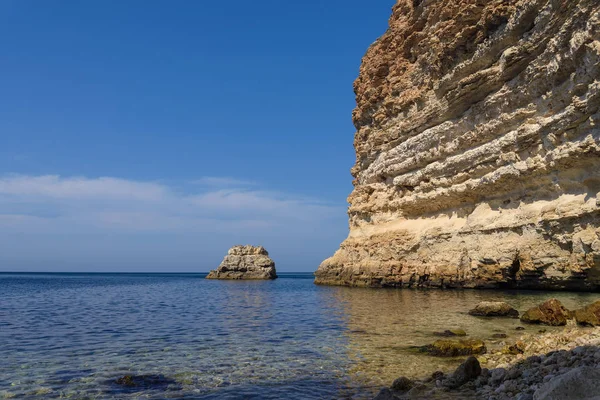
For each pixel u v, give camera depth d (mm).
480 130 32812
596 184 24281
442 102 37719
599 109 23094
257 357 13320
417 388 9211
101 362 12906
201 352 14211
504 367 10109
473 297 27500
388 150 45688
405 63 45750
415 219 41812
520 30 30266
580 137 24656
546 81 27500
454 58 36969
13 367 12344
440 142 37781
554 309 16547
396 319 19859
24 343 16172
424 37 43125
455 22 36531
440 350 12641
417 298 29000
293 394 9680
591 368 6688
